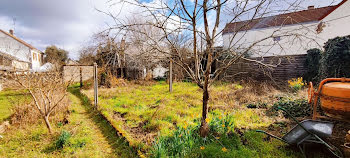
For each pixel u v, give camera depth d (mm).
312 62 8539
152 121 4133
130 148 3018
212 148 2650
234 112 4695
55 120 4477
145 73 14102
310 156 2518
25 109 4688
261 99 6184
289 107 4840
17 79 3703
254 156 2570
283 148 2781
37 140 3443
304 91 6816
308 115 4301
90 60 12000
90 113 5469
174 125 3996
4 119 4855
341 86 3006
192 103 6023
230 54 2973
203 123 3096
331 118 3258
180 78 12648
